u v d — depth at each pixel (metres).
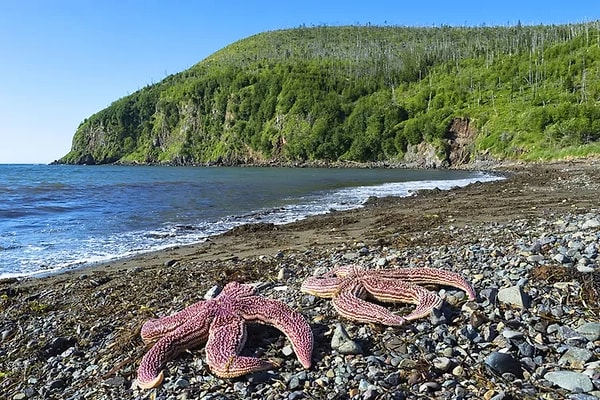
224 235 18.02
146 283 11.12
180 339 6.19
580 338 5.66
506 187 33.09
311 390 5.22
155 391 5.50
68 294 10.82
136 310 9.20
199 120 180.12
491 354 5.39
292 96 154.38
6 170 107.88
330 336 6.36
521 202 23.03
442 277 7.44
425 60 157.38
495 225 15.03
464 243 12.12
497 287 7.50
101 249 16.02
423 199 27.95
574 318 6.23
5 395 6.35
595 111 82.38
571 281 7.33
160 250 15.66
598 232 10.77
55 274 12.89
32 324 9.00
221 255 14.39
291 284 9.42
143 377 5.62
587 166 53.28
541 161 73.38
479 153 97.25
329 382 5.33
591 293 6.73
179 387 5.51
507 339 5.81
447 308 6.79
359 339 6.21
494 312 6.55
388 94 146.12
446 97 123.81
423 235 14.32
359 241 14.88
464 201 25.34
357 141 127.38
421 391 4.96
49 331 8.52
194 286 10.62
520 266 8.62
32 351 7.65
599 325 5.82
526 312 6.53
